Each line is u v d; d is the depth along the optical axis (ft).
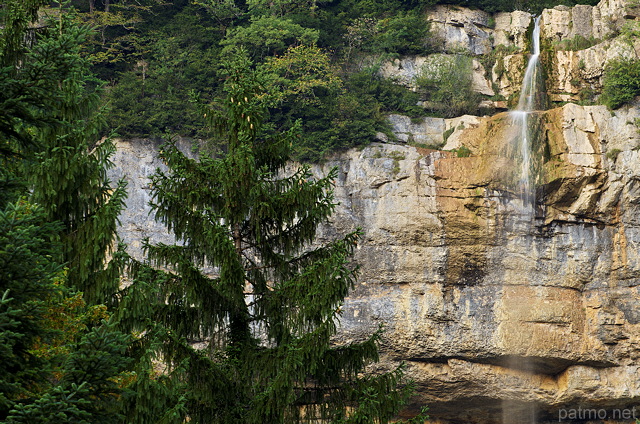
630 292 187.11
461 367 185.98
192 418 60.39
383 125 204.33
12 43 53.67
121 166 185.06
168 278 62.13
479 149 198.08
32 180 53.72
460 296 186.91
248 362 62.95
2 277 40.32
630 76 195.72
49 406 38.42
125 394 43.75
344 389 64.34
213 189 66.54
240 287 63.41
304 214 67.41
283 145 69.26
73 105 56.80
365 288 185.68
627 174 187.21
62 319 53.31
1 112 44.42
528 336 185.26
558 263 188.34
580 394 187.01
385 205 188.65
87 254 53.93
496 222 187.83
